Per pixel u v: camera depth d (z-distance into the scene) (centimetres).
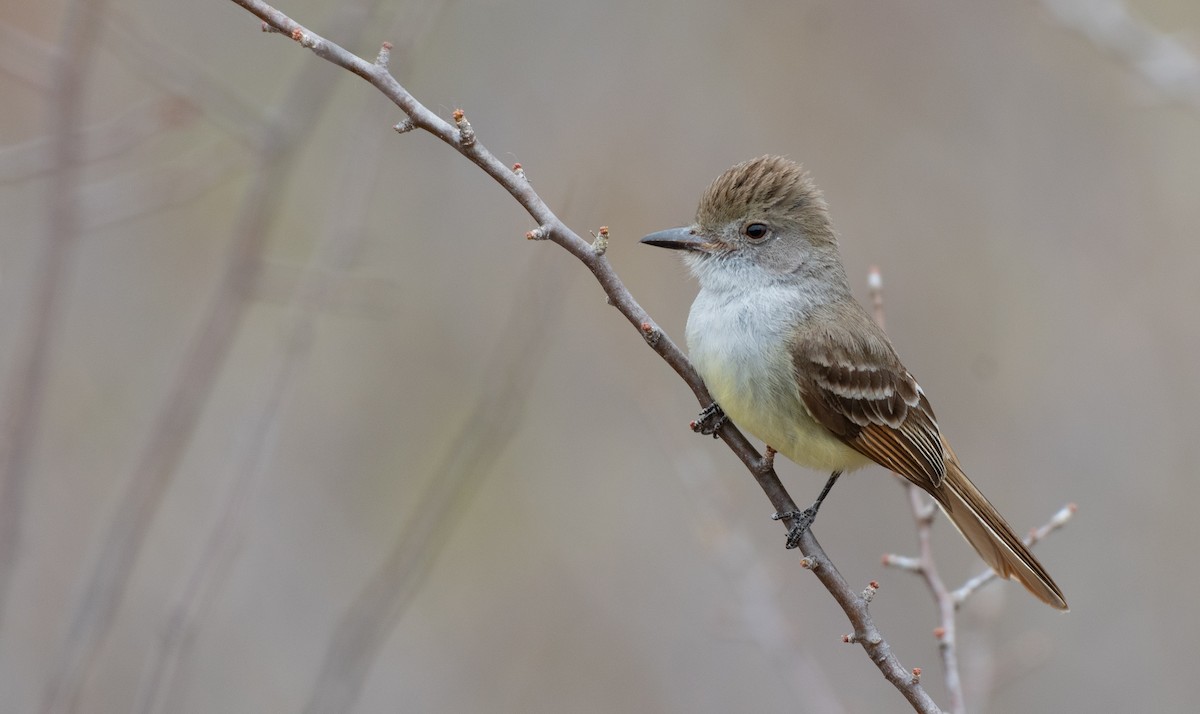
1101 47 1211
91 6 893
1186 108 1188
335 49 682
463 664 1296
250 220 926
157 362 1264
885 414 928
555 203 1382
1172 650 1326
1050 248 1468
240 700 1170
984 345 1428
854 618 759
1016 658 1109
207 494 1210
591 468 1383
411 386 1358
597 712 1280
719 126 1445
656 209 1396
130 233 1305
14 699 1034
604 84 1445
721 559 1074
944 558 1341
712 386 898
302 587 1244
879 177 1480
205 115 945
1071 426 1408
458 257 1385
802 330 909
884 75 1508
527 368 1054
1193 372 1423
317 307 912
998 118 1508
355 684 864
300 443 1319
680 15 1485
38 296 845
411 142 1378
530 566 1350
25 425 818
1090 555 1368
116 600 797
